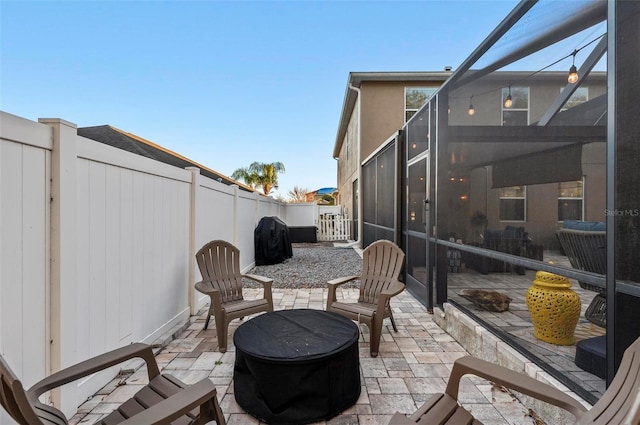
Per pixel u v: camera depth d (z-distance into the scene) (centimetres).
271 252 728
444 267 379
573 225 193
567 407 126
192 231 380
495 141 281
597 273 175
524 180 244
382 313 282
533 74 244
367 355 286
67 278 188
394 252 338
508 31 252
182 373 252
